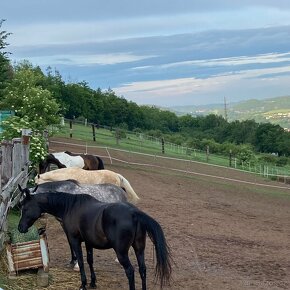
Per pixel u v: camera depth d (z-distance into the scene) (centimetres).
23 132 1148
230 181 2936
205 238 1303
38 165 1388
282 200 2461
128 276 750
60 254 1016
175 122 8288
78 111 5941
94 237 784
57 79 5947
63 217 830
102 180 1031
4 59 2456
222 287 919
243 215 1809
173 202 1823
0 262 871
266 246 1301
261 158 5228
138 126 7100
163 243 746
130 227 748
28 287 814
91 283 847
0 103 2081
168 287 894
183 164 3356
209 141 5594
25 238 870
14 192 996
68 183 920
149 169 2728
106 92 7012
